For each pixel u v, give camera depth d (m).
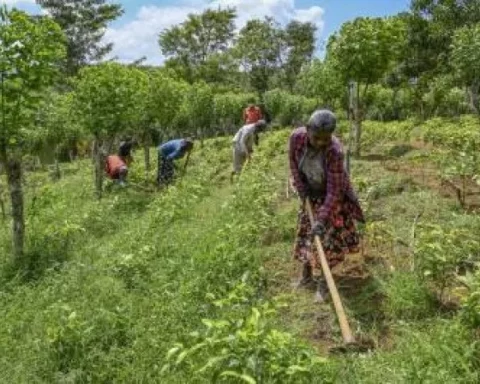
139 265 6.84
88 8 47.19
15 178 8.39
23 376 4.79
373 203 8.40
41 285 7.09
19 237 8.39
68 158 30.14
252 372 3.51
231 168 15.96
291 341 3.90
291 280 6.27
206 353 4.12
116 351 4.96
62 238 9.12
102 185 14.52
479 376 4.03
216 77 62.56
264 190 9.71
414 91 30.78
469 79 16.58
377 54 12.88
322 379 4.16
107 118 13.03
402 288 5.40
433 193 8.59
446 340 4.34
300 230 5.92
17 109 8.09
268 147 16.73
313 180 5.68
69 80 13.55
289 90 57.50
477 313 4.36
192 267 6.47
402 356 4.38
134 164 18.25
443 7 31.34
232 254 6.45
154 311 5.62
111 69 13.14
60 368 4.92
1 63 7.81
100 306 5.92
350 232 5.76
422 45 32.75
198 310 5.52
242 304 5.61
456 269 5.40
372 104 31.12
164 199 10.51
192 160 19.23
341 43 13.18
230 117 33.28
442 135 13.46
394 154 13.64
